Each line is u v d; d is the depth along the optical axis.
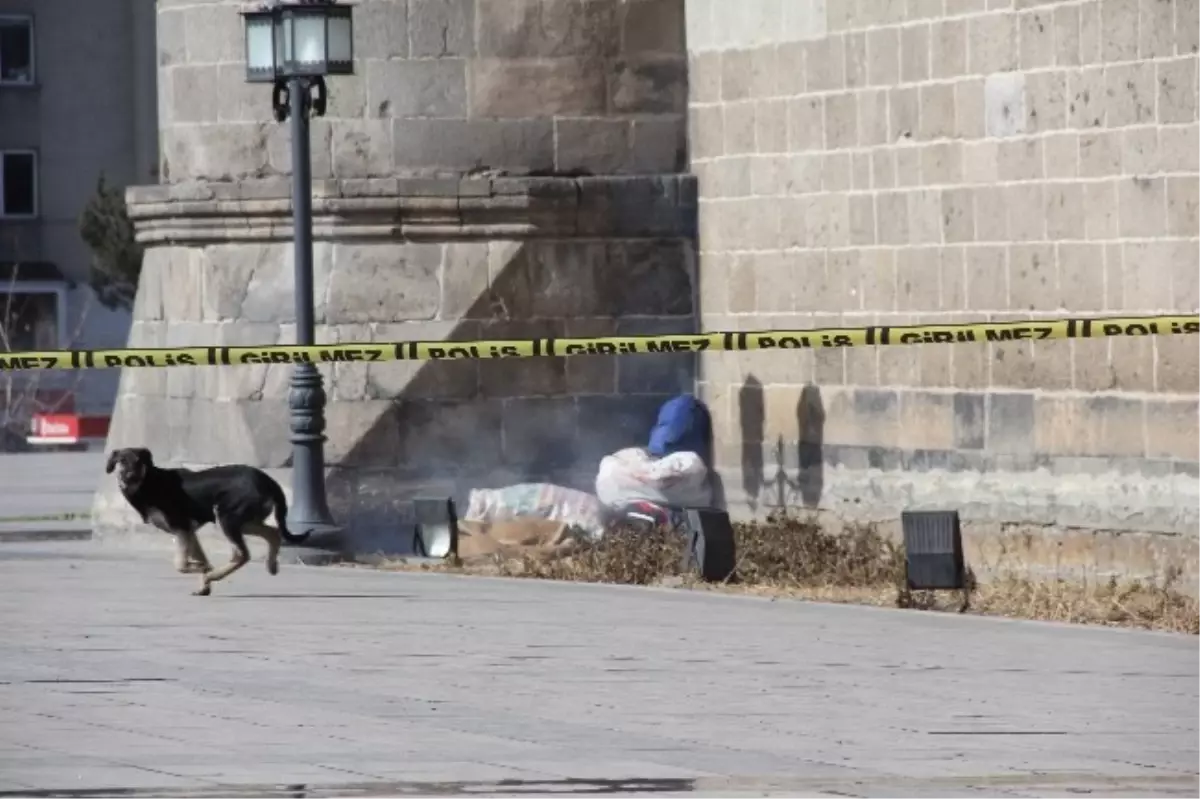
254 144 41.59
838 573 35.81
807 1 39.72
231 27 41.62
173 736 22.30
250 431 41.19
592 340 33.19
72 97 114.50
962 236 37.31
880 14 38.44
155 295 43.16
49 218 114.44
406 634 29.05
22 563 38.22
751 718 23.20
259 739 22.14
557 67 41.75
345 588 33.97
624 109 42.00
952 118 37.34
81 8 114.44
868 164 38.81
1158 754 21.39
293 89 37.38
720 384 41.59
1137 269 34.59
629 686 25.11
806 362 39.97
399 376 41.06
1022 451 36.34
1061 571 35.78
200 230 41.91
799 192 40.09
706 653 27.42
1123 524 34.81
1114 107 34.81
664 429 41.38
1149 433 34.44
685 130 42.34
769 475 40.59
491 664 26.62
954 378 37.34
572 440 41.75
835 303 39.50
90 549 41.97
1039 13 35.84
